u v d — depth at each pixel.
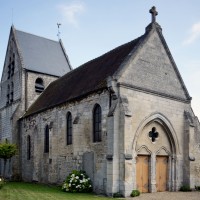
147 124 18.84
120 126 16.64
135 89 18.02
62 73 34.12
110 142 16.47
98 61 23.61
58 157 21.98
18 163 29.27
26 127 28.59
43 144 24.91
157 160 19.55
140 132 17.98
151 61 19.66
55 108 23.27
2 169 31.89
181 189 20.09
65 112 21.77
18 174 29.05
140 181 18.05
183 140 21.00
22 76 31.06
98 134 18.33
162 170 19.73
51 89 29.03
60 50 37.16
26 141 28.45
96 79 19.94
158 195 17.03
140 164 18.27
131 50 19.53
